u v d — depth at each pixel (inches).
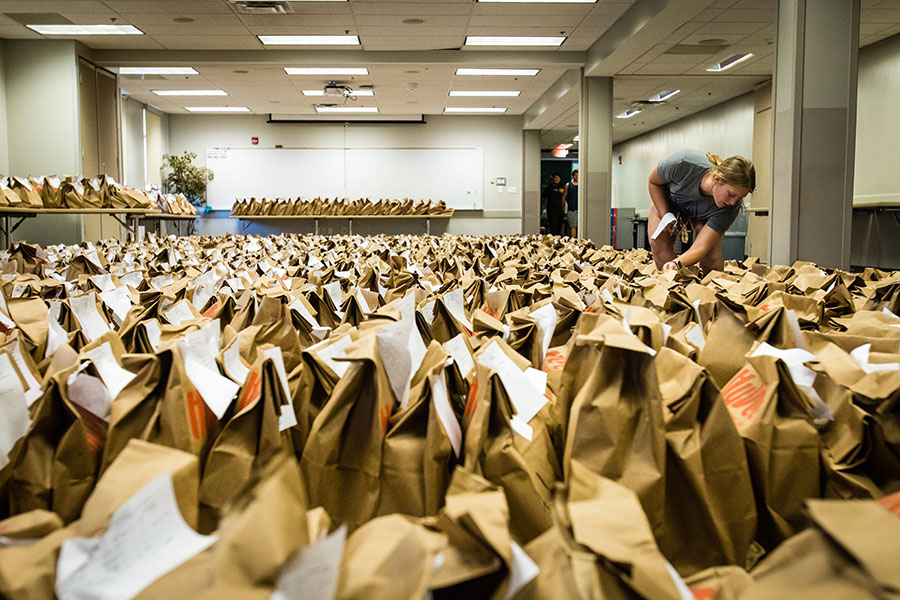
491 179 608.7
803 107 182.5
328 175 599.2
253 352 44.1
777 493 32.0
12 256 135.7
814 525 15.6
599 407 29.7
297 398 36.9
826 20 181.3
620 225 685.9
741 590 20.2
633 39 321.1
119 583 17.7
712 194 133.3
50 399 29.6
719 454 30.7
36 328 49.1
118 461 22.1
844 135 183.2
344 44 375.9
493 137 607.8
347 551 18.8
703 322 57.5
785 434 32.3
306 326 53.8
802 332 43.4
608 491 20.8
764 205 456.8
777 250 190.7
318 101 525.0
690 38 330.3
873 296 72.9
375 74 428.1
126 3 303.9
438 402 30.5
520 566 19.0
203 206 593.0
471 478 22.5
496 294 67.7
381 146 600.7
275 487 17.1
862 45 364.5
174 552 18.6
